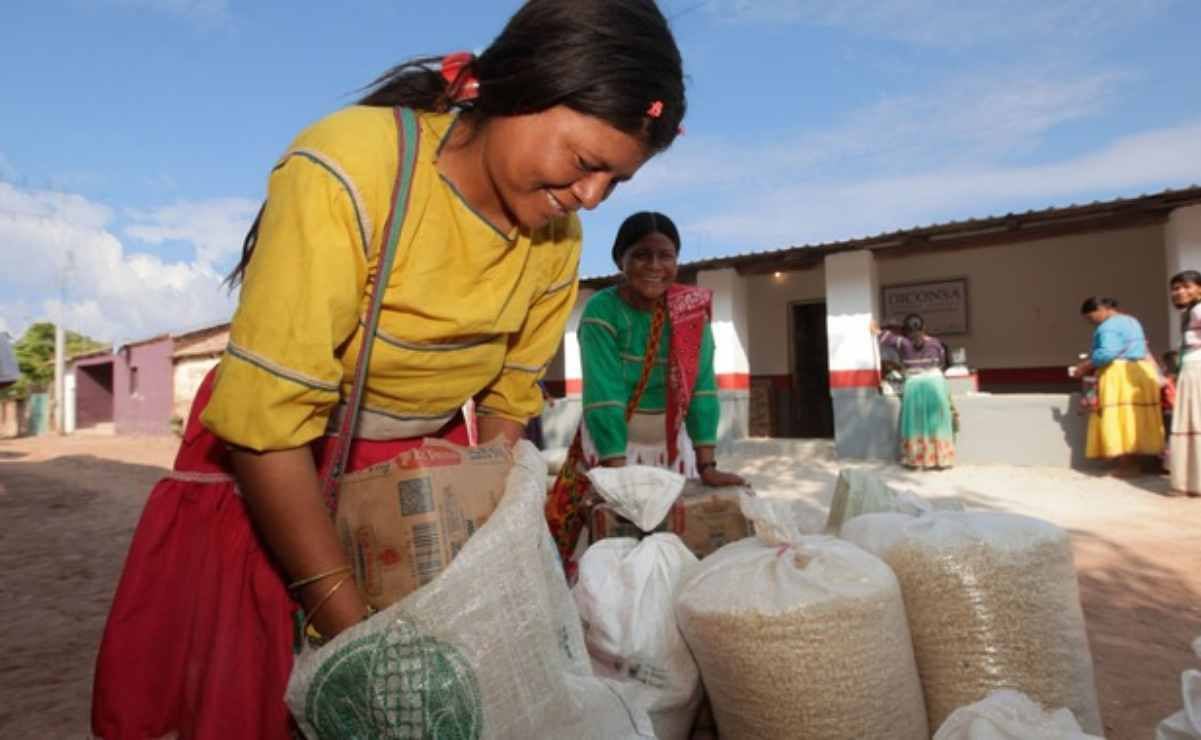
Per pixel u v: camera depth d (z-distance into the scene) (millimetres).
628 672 2076
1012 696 1697
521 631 1125
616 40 1019
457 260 1149
